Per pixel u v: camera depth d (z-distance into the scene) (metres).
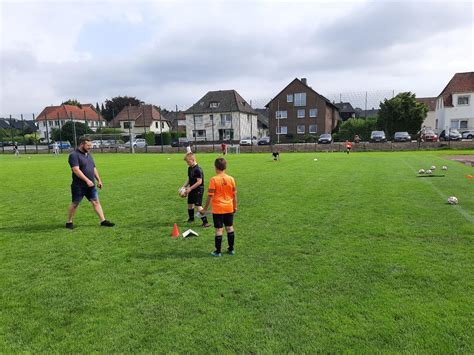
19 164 25.48
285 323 3.49
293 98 59.34
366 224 6.97
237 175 15.76
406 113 45.75
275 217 7.75
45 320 3.67
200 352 3.09
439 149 34.69
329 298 3.97
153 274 4.75
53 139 56.12
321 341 3.20
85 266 5.09
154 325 3.51
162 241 6.25
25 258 5.47
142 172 18.25
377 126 48.00
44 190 12.59
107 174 17.33
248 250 5.64
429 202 8.95
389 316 3.56
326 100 58.38
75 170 6.96
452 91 49.84
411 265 4.82
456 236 6.08
